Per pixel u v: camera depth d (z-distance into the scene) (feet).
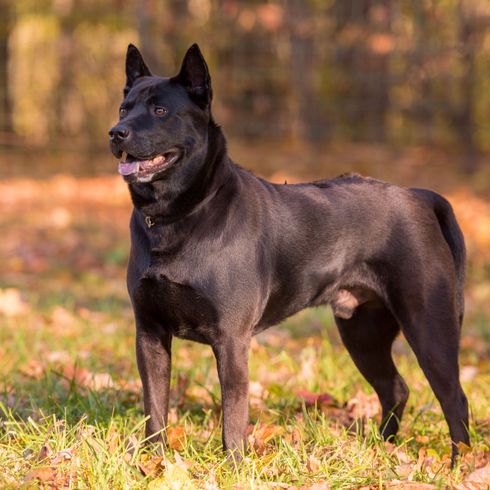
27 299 51.31
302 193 27.55
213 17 104.01
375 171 95.25
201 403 32.30
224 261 24.58
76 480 22.49
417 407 32.42
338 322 30.53
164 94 25.35
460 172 96.27
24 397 31.89
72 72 110.52
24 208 79.46
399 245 27.76
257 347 40.40
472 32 98.48
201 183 24.89
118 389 32.89
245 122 104.53
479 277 58.08
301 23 102.27
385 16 103.30
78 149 105.40
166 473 22.52
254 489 22.15
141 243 25.02
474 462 25.21
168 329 25.58
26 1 115.14
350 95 105.09
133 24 110.83
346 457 24.73
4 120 107.55
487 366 39.42
